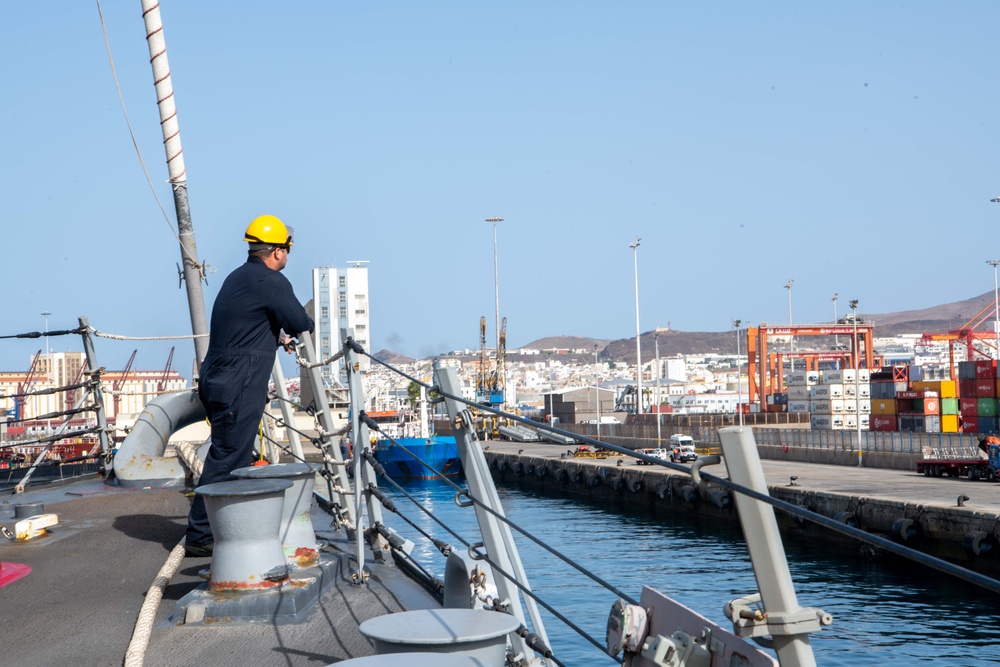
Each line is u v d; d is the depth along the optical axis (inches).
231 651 143.9
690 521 1829.5
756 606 73.4
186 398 429.1
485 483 142.0
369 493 215.2
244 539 165.8
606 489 2389.3
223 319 211.2
